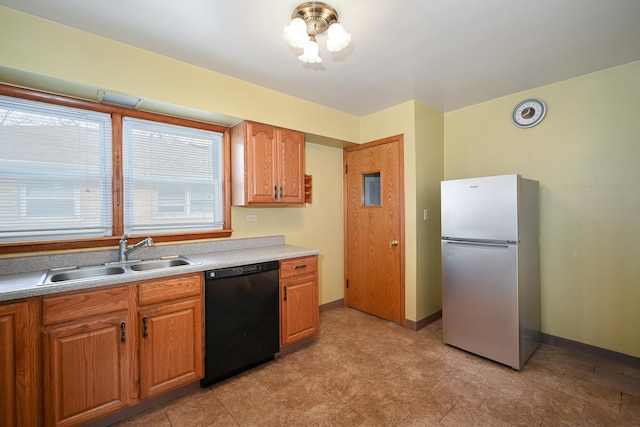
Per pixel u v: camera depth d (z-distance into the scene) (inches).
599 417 67.2
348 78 97.5
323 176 139.8
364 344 105.5
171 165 96.9
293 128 111.5
